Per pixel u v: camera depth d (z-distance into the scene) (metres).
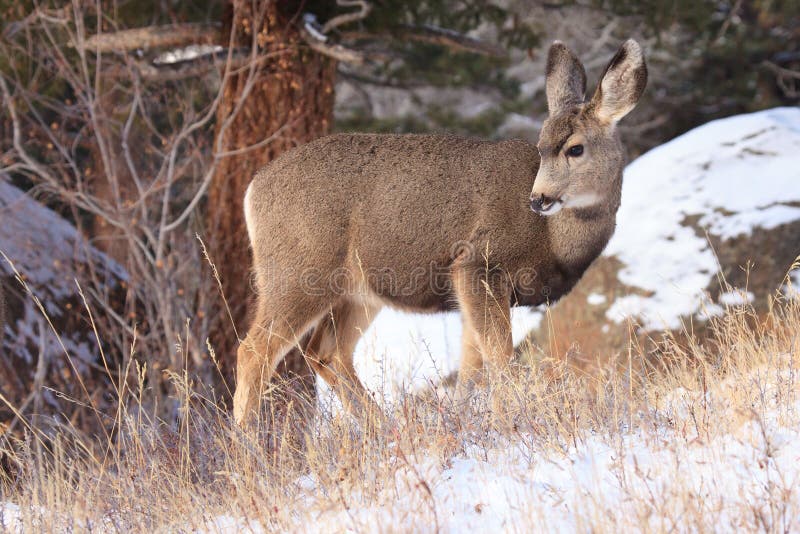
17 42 17.45
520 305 10.41
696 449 7.06
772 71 35.50
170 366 13.81
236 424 8.61
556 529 5.84
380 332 15.51
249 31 14.87
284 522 6.73
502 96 27.77
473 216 9.93
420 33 17.30
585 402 8.01
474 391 8.86
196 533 7.09
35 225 14.89
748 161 14.93
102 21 17.52
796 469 6.50
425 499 6.32
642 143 36.38
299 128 15.10
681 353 9.27
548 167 9.57
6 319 12.79
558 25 32.16
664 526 5.66
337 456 7.82
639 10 20.44
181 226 18.55
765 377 8.23
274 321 10.28
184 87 18.05
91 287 14.87
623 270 14.10
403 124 27.19
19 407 11.99
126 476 7.93
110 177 15.04
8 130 18.11
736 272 13.57
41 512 7.53
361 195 10.05
